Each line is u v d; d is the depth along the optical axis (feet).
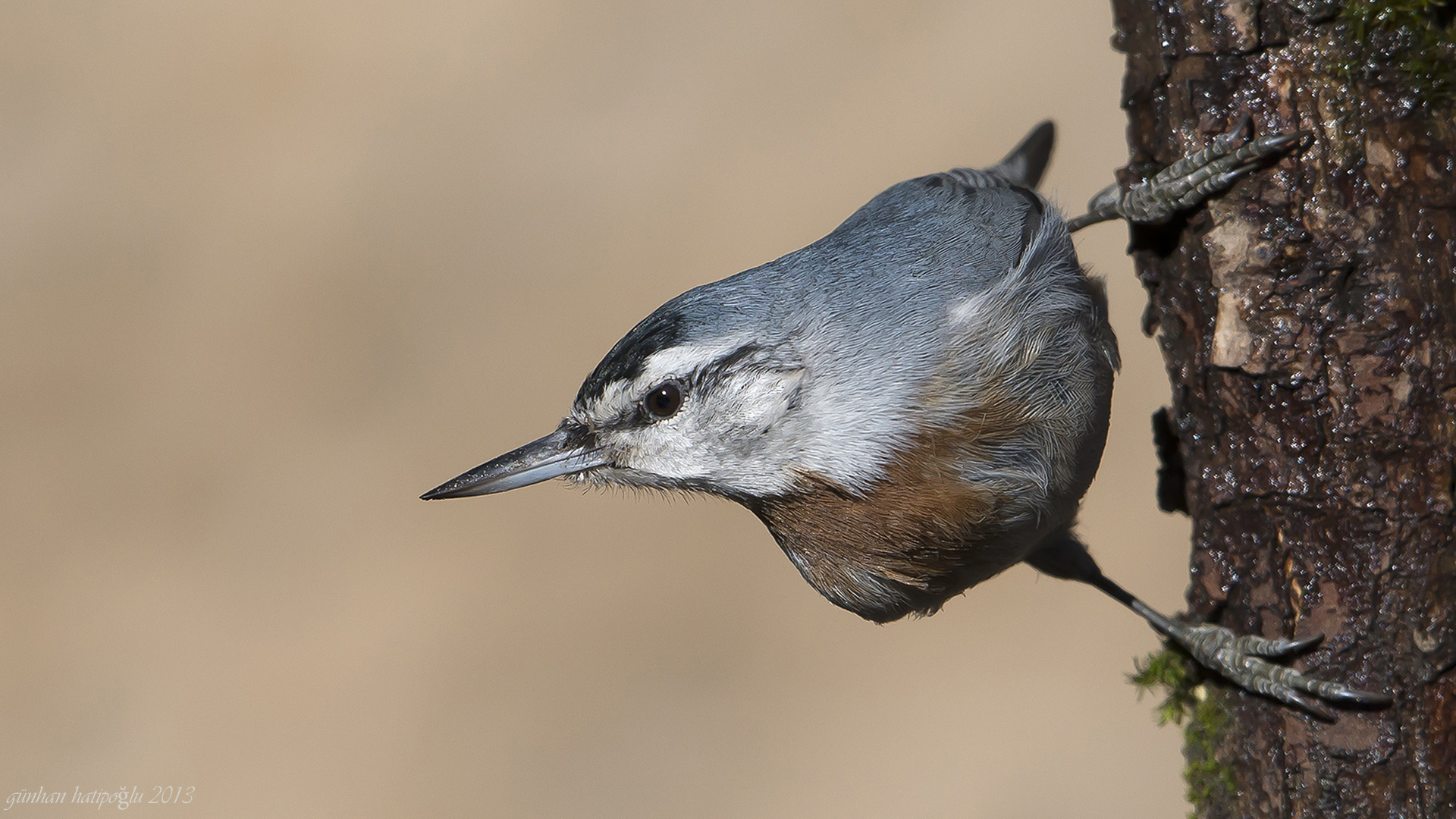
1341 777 18.35
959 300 20.79
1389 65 17.70
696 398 21.56
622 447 22.33
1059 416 21.06
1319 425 18.43
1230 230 19.01
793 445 21.13
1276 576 19.16
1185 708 21.58
